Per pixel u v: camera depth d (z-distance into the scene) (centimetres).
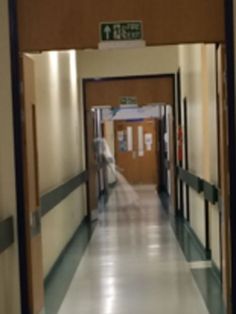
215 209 539
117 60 1011
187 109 839
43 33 342
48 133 600
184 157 892
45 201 542
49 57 624
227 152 350
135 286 516
